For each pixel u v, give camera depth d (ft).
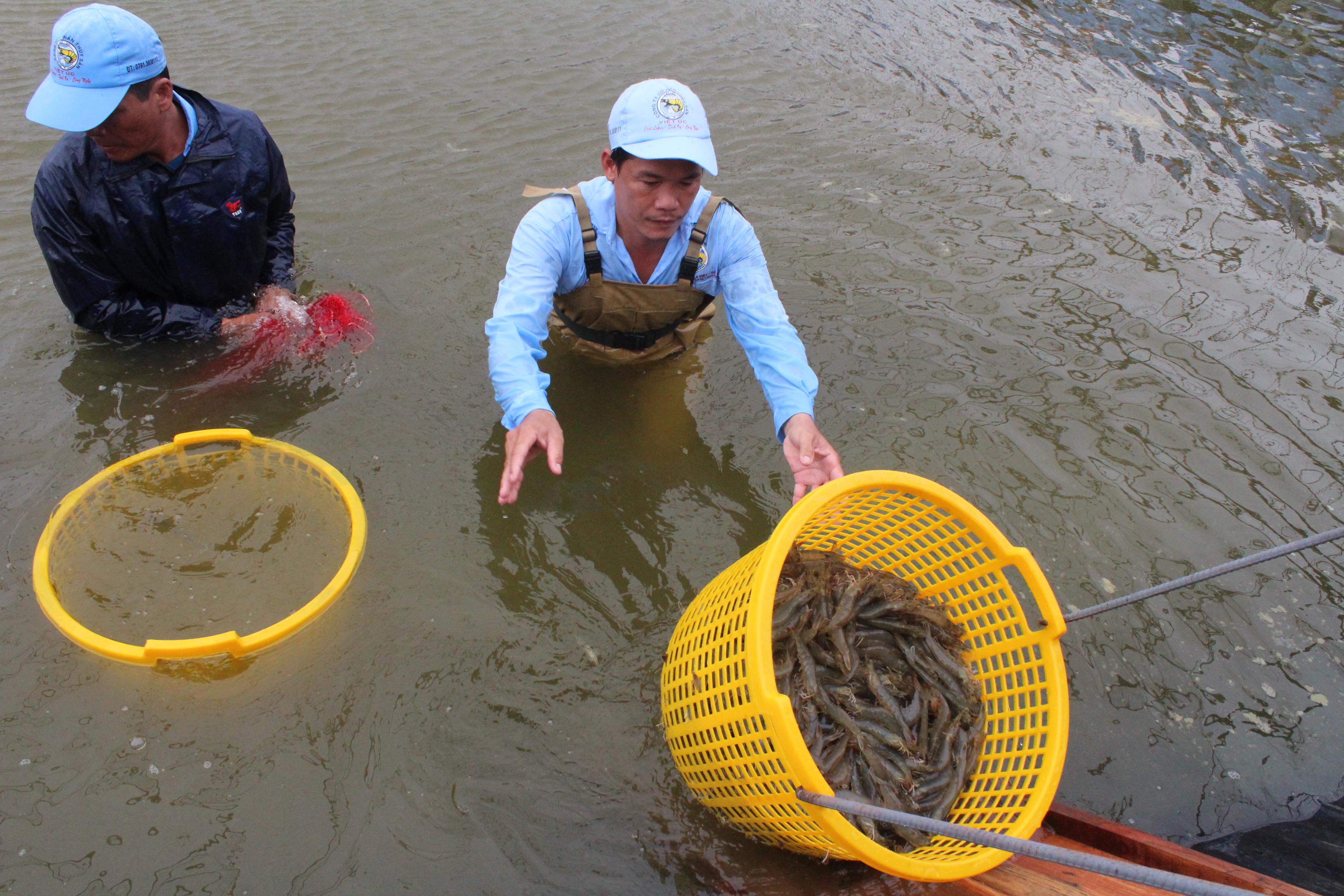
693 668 7.98
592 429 12.54
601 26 24.35
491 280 14.89
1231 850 8.27
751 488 11.91
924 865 6.32
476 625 10.00
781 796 6.82
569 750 8.95
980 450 12.46
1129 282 15.98
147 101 11.16
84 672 9.20
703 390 13.29
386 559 10.61
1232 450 12.69
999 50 24.57
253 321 13.41
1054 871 6.98
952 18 26.45
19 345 13.02
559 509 11.44
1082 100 22.29
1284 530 11.59
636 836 8.30
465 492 11.53
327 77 20.67
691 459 12.23
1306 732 9.47
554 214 10.82
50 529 10.18
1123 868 4.85
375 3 24.45
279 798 8.34
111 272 12.67
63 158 11.68
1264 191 18.89
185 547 10.50
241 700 9.08
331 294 14.29
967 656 8.50
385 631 9.83
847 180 18.56
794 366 10.61
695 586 10.67
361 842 8.07
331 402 12.56
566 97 20.75
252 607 9.97
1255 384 13.85
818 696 7.71
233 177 12.40
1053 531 11.41
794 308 14.84
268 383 12.75
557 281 11.42
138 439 11.85
